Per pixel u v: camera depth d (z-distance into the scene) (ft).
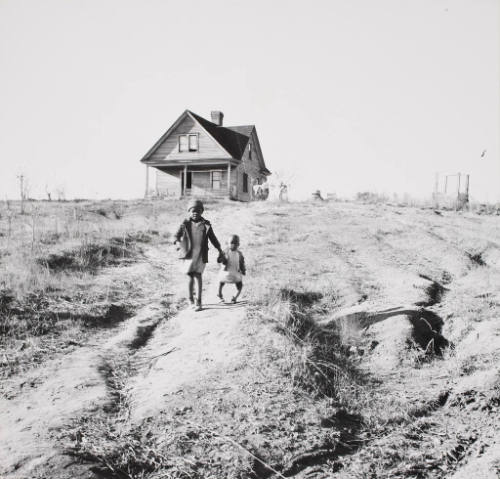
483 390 19.44
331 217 55.52
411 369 22.58
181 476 13.79
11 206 63.98
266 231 48.91
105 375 20.01
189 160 116.78
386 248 41.98
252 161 135.33
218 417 16.53
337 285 31.78
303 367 20.10
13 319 24.81
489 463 14.79
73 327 25.30
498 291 31.42
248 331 22.82
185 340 23.12
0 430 15.25
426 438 16.84
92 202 78.38
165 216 64.44
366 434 17.08
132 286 33.50
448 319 26.68
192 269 27.02
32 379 19.29
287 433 16.08
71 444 14.38
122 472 13.76
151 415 16.57
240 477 13.92
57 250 37.99
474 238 45.09
